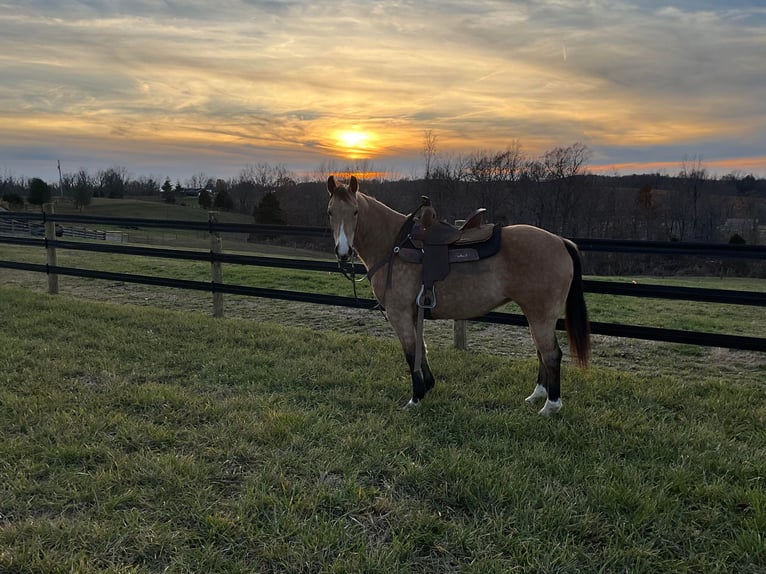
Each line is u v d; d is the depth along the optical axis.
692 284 13.89
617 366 5.71
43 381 4.60
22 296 8.27
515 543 2.50
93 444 3.42
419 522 2.65
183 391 4.38
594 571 2.36
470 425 3.83
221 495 2.91
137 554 2.44
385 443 3.53
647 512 2.71
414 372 4.22
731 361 5.89
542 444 3.49
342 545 2.51
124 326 6.64
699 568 2.38
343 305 6.79
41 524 2.60
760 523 2.62
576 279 4.15
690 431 3.69
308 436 3.61
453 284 4.08
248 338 6.14
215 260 7.68
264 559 2.42
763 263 26.41
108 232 35.66
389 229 4.34
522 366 5.22
